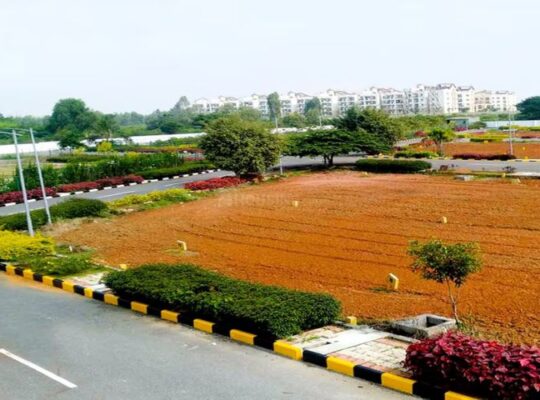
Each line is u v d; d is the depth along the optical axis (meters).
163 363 9.77
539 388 6.94
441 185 30.66
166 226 24.33
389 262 16.28
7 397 8.77
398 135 47.84
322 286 14.16
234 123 37.69
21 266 17.64
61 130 100.19
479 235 19.08
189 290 12.04
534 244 17.45
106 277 13.84
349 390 8.33
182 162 49.25
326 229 21.55
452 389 7.77
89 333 11.59
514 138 61.22
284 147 39.06
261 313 10.34
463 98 181.62
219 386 8.71
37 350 10.75
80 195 37.31
